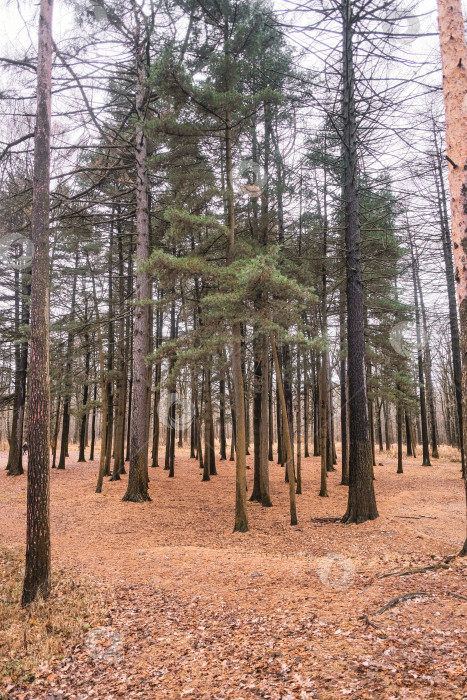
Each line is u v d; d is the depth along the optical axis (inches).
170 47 417.1
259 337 606.9
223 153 525.0
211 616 235.1
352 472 486.9
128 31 562.6
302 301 498.9
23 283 858.8
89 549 403.9
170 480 856.9
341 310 797.2
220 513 564.1
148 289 676.7
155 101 667.4
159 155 510.6
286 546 404.8
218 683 164.6
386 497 609.6
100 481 695.1
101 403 818.2
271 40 489.4
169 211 420.2
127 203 684.7
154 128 457.7
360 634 179.9
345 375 840.3
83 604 266.8
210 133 487.8
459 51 242.5
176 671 181.2
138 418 644.7
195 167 511.8
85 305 849.5
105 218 821.9
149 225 733.3
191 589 283.9
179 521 518.3
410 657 155.4
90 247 816.9
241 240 512.4
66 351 861.8
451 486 693.9
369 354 751.7
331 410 1064.2
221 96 425.4
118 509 564.4
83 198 720.3
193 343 490.9
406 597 208.4
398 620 186.5
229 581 292.7
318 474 939.3
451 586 218.4
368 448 485.4
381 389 807.7
